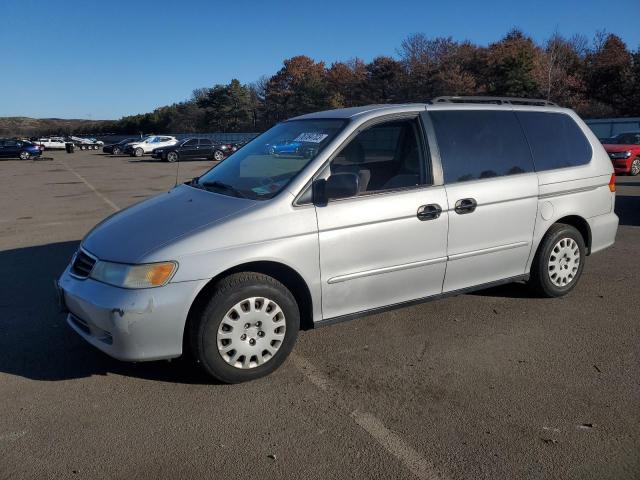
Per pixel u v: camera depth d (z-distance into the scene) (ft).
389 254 13.58
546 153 16.72
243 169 14.56
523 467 9.29
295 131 15.05
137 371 12.96
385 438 10.18
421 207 13.91
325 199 12.64
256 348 12.24
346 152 13.48
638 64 152.56
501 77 162.40
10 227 33.63
